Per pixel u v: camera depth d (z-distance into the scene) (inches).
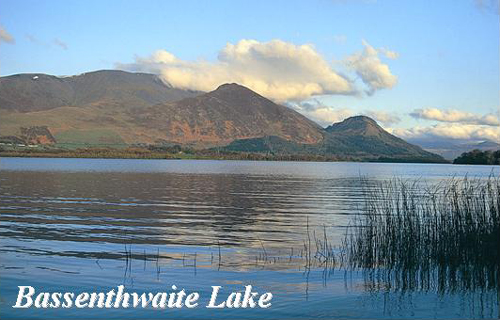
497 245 582.9
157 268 643.5
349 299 523.5
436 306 505.4
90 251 746.8
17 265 650.8
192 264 667.4
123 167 4943.4
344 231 959.0
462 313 486.3
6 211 1227.2
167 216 1179.3
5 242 808.3
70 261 677.9
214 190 2063.2
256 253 741.9
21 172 3432.6
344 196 1779.0
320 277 605.6
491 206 604.1
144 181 2640.3
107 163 6328.7
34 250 748.0
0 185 2149.4
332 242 834.2
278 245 808.3
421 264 625.0
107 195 1740.9
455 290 557.0
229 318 470.6
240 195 1822.1
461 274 595.2
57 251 743.1
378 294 541.0
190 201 1566.2
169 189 2087.8
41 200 1518.2
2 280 581.0
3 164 5226.4
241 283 578.6
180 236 893.2
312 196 1782.7
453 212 630.5
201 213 1248.8
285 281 589.0
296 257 714.2
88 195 1728.6
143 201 1545.3
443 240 617.6
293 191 2043.6
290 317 473.7
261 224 1053.2
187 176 3302.2
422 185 2230.6
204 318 470.9
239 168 5428.2
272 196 1786.4
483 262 586.6
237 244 816.9
